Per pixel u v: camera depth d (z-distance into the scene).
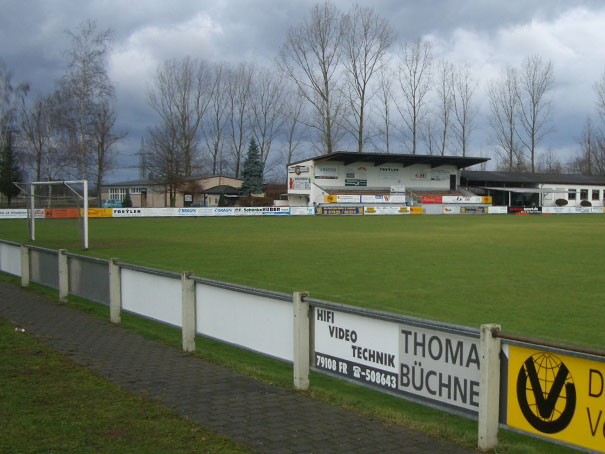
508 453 4.10
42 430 4.50
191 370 6.44
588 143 92.62
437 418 5.37
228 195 78.31
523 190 73.12
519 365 3.94
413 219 50.84
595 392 3.47
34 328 8.60
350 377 5.22
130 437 4.37
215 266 17.02
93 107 52.50
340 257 19.45
